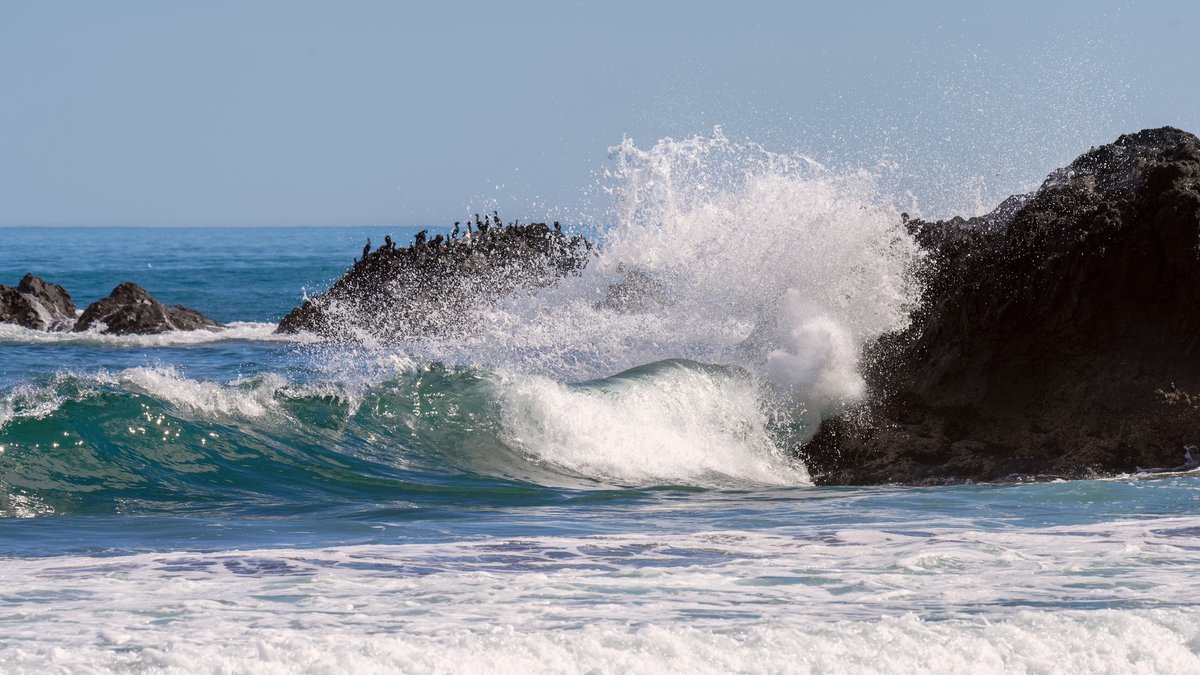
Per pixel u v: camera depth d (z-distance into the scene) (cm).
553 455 5025
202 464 4341
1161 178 5266
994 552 2995
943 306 5581
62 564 2789
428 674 1880
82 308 19062
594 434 5138
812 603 2433
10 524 3484
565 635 2055
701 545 3138
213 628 2153
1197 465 4978
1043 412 5328
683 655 2005
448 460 4841
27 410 4284
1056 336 5356
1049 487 4309
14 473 3944
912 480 5141
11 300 14038
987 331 5444
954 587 2598
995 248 5528
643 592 2519
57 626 2155
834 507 4022
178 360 10512
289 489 4284
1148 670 2073
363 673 1864
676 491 4578
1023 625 2212
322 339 12512
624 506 4138
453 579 2620
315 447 4691
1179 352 5197
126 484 4103
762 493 4581
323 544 3209
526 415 5112
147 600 2392
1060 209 5525
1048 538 3216
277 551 2977
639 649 2012
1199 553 2994
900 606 2416
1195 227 5138
